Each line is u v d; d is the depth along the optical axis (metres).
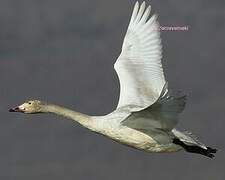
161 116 15.59
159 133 16.08
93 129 16.41
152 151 16.30
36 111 17.45
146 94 16.92
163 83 17.19
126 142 16.27
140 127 16.08
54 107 17.31
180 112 15.15
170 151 16.31
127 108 16.48
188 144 16.19
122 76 17.33
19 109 17.48
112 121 16.28
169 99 14.74
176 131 16.23
